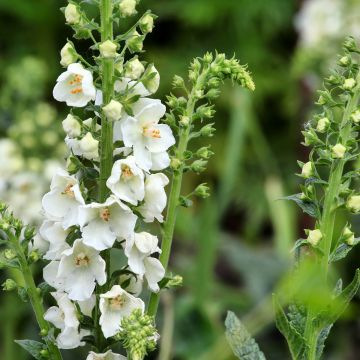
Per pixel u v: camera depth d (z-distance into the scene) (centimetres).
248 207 941
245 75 258
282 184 892
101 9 243
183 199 256
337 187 246
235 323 258
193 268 668
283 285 228
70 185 246
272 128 984
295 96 925
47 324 256
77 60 262
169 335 532
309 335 246
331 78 251
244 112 729
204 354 561
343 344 653
